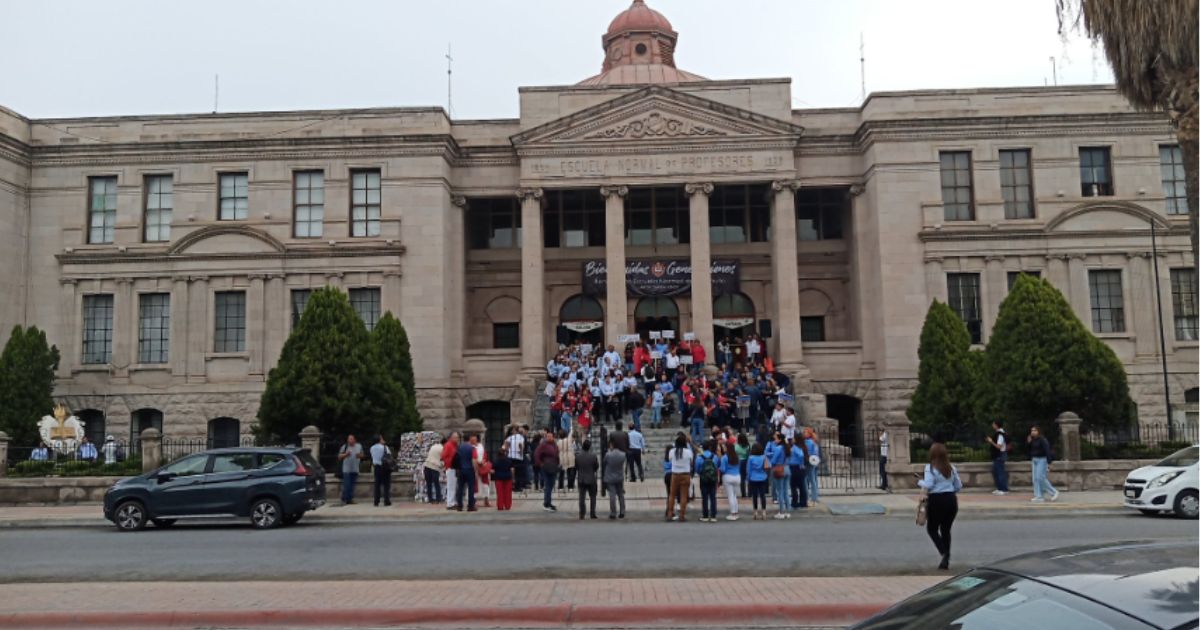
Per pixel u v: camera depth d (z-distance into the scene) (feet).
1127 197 140.05
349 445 94.79
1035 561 14.44
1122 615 11.54
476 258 160.35
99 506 97.14
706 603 41.09
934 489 51.01
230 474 77.36
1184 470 74.43
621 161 145.28
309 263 142.61
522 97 149.07
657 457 114.21
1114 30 43.32
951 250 139.95
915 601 14.98
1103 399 104.22
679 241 160.66
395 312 141.69
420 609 40.88
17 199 143.23
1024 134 141.59
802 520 77.15
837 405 149.69
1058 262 139.44
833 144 147.64
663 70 179.73
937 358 123.54
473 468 86.84
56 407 134.00
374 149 144.25
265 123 146.00
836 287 157.48
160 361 142.61
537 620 40.32
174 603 43.19
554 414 119.85
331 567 54.75
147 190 146.10
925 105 142.92
